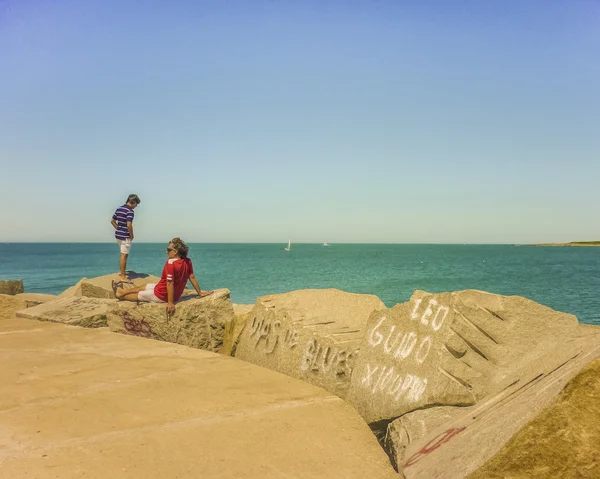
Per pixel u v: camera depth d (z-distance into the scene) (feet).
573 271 165.48
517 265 215.72
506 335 13.71
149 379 17.44
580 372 8.70
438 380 13.28
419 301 15.14
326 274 145.28
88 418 13.71
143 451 11.79
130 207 33.47
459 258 321.73
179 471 10.94
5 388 16.17
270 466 11.43
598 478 8.02
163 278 24.32
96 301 30.78
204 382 17.28
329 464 11.73
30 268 190.19
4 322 28.12
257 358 20.31
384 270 171.42
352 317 19.95
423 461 11.01
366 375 15.52
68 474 10.59
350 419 14.55
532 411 9.34
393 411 14.01
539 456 8.43
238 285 103.19
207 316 23.40
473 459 9.40
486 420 10.94
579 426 8.38
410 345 14.67
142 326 24.61
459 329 13.80
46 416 13.80
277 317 20.03
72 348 21.99
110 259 289.94
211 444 12.34
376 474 11.39
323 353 17.38
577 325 13.26
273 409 14.89
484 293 14.23
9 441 12.17
